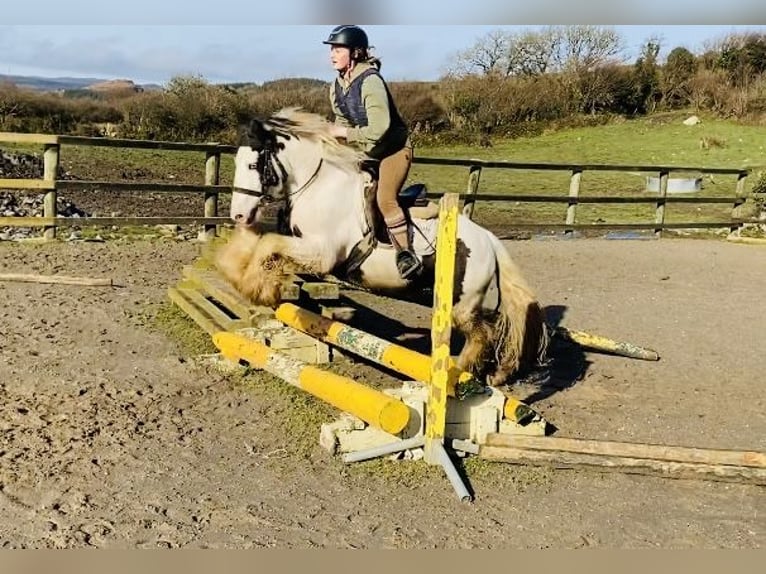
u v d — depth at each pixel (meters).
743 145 28.23
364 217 5.05
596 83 34.34
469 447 4.59
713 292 9.95
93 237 11.36
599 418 5.49
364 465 4.45
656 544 3.79
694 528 3.98
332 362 6.32
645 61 35.88
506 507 4.09
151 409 5.14
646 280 10.51
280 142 5.00
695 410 5.76
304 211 5.04
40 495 3.90
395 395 4.66
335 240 5.05
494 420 4.74
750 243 14.49
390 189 4.93
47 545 3.46
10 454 4.32
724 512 4.18
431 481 4.32
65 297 7.93
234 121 26.38
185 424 4.93
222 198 16.84
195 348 6.49
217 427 4.91
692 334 7.91
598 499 4.25
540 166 13.49
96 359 6.10
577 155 27.41
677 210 18.42
